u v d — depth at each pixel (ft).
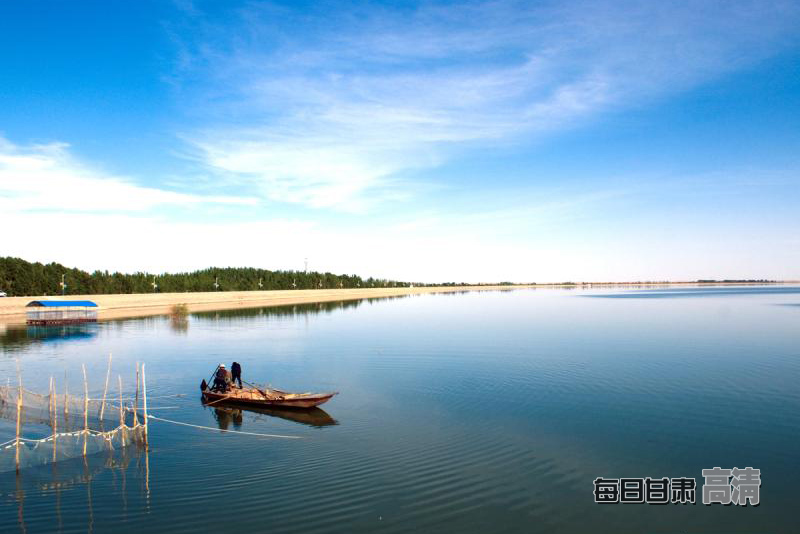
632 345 180.04
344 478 65.82
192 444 79.41
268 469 69.00
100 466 70.44
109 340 204.95
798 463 71.15
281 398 100.01
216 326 261.65
